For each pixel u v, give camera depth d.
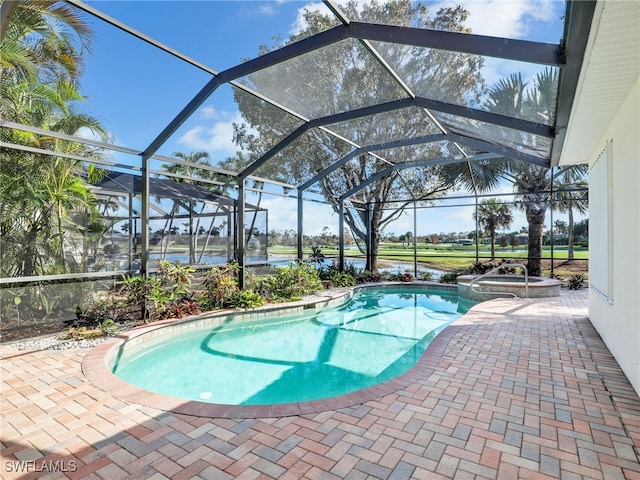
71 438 2.86
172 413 3.26
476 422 3.04
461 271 13.55
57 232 6.31
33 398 3.57
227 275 8.77
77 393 3.68
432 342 5.39
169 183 8.73
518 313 7.53
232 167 9.15
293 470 2.44
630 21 2.52
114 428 3.01
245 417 3.17
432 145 9.81
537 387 3.75
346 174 13.98
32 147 5.49
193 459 2.57
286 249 11.62
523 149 7.82
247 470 2.44
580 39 2.79
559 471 2.40
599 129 4.96
